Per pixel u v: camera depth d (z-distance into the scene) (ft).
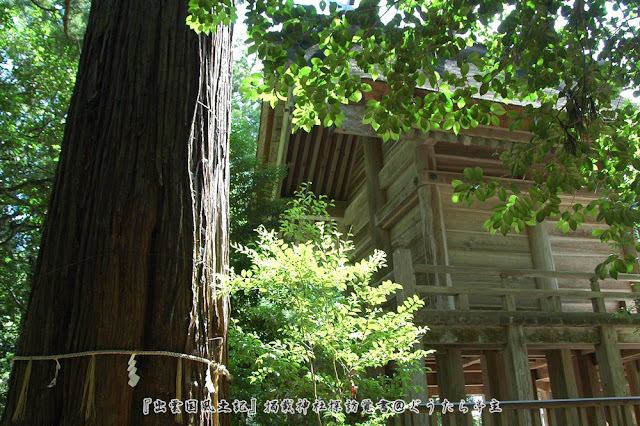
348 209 35.50
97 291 8.28
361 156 33.68
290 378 11.96
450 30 10.22
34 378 8.22
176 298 8.55
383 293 12.90
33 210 26.30
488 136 23.40
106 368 7.86
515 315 20.86
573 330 22.04
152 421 7.78
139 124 9.45
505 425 12.50
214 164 10.52
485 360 26.84
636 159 10.04
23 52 30.32
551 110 10.05
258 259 11.57
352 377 12.14
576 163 10.48
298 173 34.22
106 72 10.21
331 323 11.85
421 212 25.20
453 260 25.40
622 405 13.01
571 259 27.48
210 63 10.87
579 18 10.68
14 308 27.48
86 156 9.54
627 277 24.17
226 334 10.05
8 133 26.48
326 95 10.43
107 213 8.77
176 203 9.11
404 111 10.85
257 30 9.93
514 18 9.65
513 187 10.32
